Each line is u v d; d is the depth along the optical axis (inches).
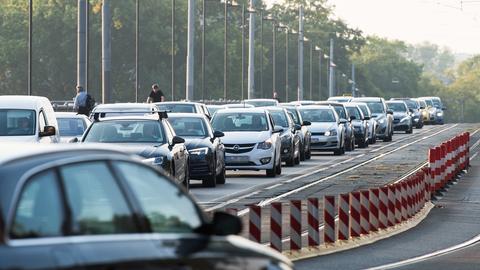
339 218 1544.0
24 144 600.4
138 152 1951.3
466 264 1374.3
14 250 521.0
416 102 7411.4
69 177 564.1
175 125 2479.1
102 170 583.5
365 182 2684.5
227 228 621.3
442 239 1654.8
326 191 2402.8
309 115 4023.1
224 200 2137.1
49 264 526.3
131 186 593.9
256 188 2452.0
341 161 3607.3
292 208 1407.5
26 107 1957.4
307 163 3481.8
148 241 579.2
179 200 624.4
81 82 4067.4
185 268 580.7
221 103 6712.6
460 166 3149.6
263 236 1567.4
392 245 1568.7
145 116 2085.4
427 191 2188.7
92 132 2034.9
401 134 6289.4
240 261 612.4
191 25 5989.2
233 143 2768.2
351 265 1347.2
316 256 1430.9
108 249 557.3
